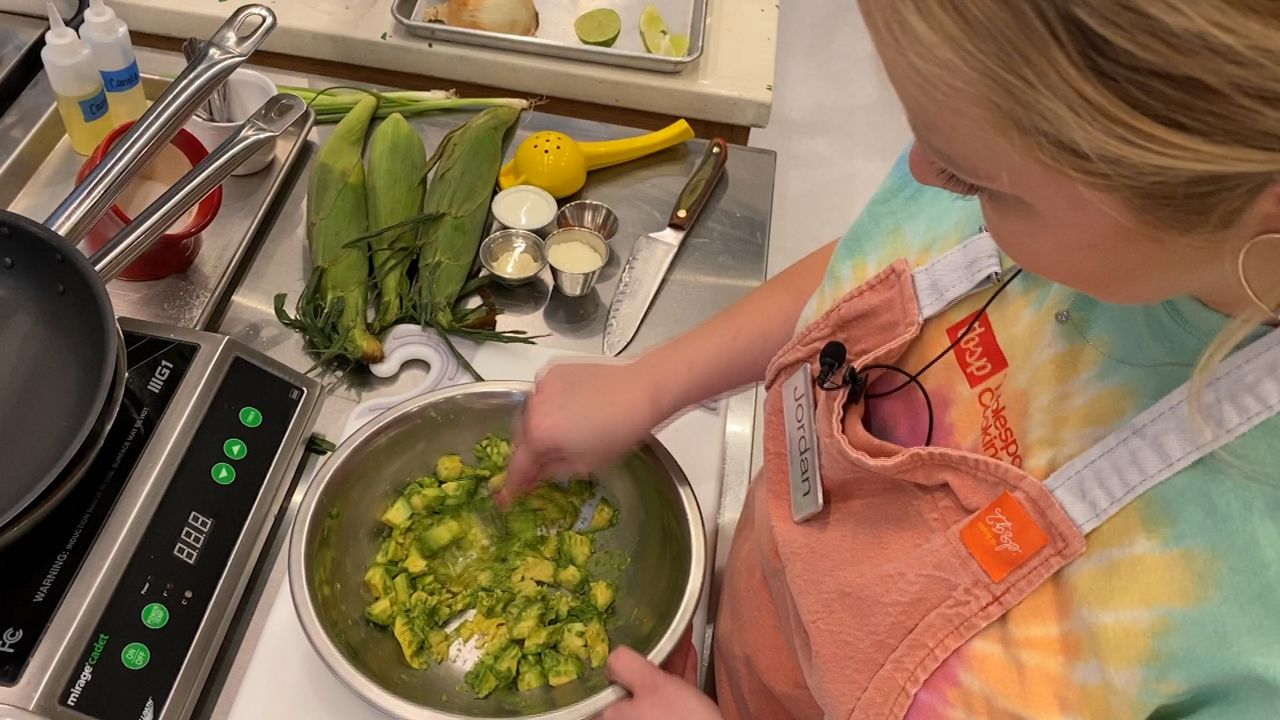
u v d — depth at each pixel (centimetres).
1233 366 37
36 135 83
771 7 114
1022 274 51
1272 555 37
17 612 55
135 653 57
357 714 63
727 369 70
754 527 69
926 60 28
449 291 83
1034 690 45
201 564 62
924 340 55
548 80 106
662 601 66
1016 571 46
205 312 77
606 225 91
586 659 65
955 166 33
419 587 69
